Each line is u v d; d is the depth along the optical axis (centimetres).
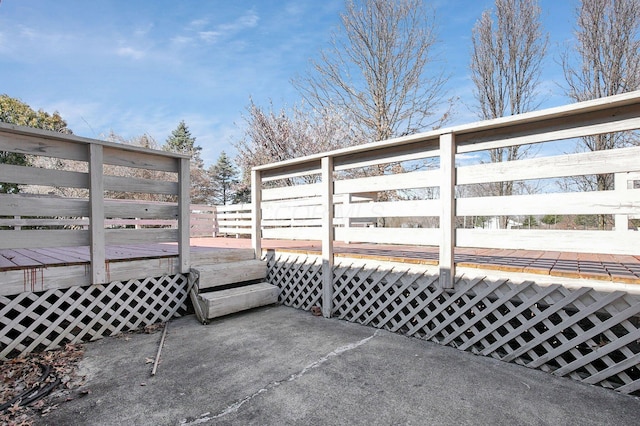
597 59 809
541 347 271
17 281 277
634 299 216
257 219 464
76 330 314
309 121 1255
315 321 364
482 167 275
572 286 237
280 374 239
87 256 394
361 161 358
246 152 1278
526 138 258
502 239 265
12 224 543
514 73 981
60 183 301
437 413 192
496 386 224
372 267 347
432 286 311
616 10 769
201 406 199
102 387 221
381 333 326
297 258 419
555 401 206
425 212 310
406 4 1144
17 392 216
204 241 790
